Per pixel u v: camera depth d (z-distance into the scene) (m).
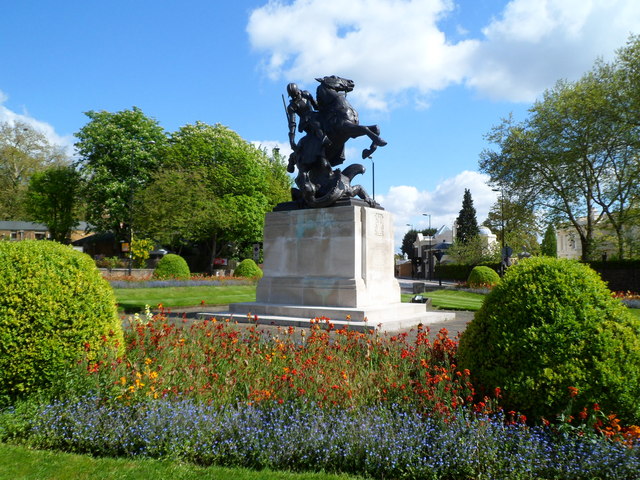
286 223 14.05
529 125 36.25
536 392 4.59
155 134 45.69
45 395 5.42
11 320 5.38
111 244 60.00
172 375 5.81
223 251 53.97
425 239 94.19
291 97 14.88
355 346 7.26
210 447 4.68
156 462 4.47
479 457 4.22
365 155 13.35
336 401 5.27
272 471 4.35
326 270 13.18
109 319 6.12
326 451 4.47
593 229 38.16
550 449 4.16
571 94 33.53
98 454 4.75
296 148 14.68
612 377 4.45
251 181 47.62
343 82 14.79
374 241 13.61
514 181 36.97
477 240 56.84
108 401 5.18
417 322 13.14
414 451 4.36
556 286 5.00
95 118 44.12
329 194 13.23
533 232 46.00
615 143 32.66
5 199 61.91
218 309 17.91
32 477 4.05
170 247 50.31
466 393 4.96
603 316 4.81
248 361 6.44
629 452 3.93
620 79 31.56
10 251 5.82
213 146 46.31
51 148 64.19
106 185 42.16
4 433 4.89
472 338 5.29
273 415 5.04
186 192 38.47
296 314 12.64
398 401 5.16
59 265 5.93
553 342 4.69
